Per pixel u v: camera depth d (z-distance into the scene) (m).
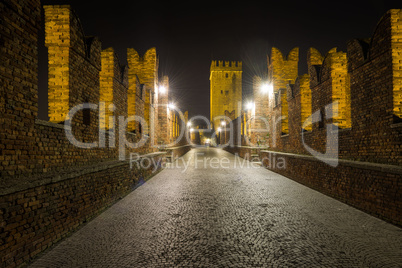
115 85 8.76
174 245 4.26
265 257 3.83
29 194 3.65
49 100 5.62
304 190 8.83
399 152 5.49
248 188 9.23
